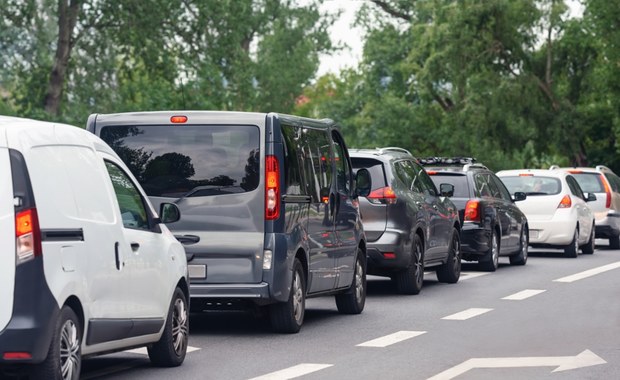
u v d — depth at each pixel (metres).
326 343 30.02
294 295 31.95
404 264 42.97
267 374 24.67
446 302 41.25
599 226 77.44
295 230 31.84
